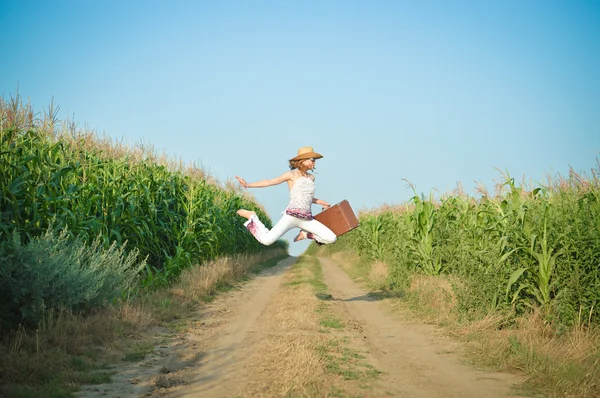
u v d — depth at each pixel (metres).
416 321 9.70
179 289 12.00
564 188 8.93
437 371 6.22
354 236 26.92
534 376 5.70
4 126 9.16
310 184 8.49
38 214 8.48
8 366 5.34
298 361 5.94
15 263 6.95
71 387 5.19
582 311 7.62
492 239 9.86
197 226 15.44
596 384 5.32
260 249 31.31
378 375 5.89
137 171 13.55
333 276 20.05
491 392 5.32
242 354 6.80
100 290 8.43
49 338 6.54
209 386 5.38
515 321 8.21
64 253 7.80
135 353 6.75
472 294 9.07
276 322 9.13
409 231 14.37
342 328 8.79
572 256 7.91
